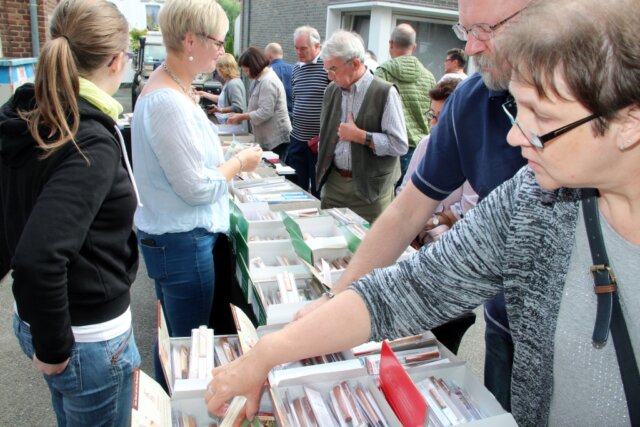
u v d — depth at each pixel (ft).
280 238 7.44
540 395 2.74
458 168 4.40
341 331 3.00
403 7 24.57
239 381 3.00
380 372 3.50
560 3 1.91
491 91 3.85
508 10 3.33
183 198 5.88
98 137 3.85
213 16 5.74
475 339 9.68
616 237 2.27
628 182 2.10
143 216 6.21
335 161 10.81
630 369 2.30
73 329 4.08
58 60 3.73
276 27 36.81
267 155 12.10
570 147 1.98
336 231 7.23
